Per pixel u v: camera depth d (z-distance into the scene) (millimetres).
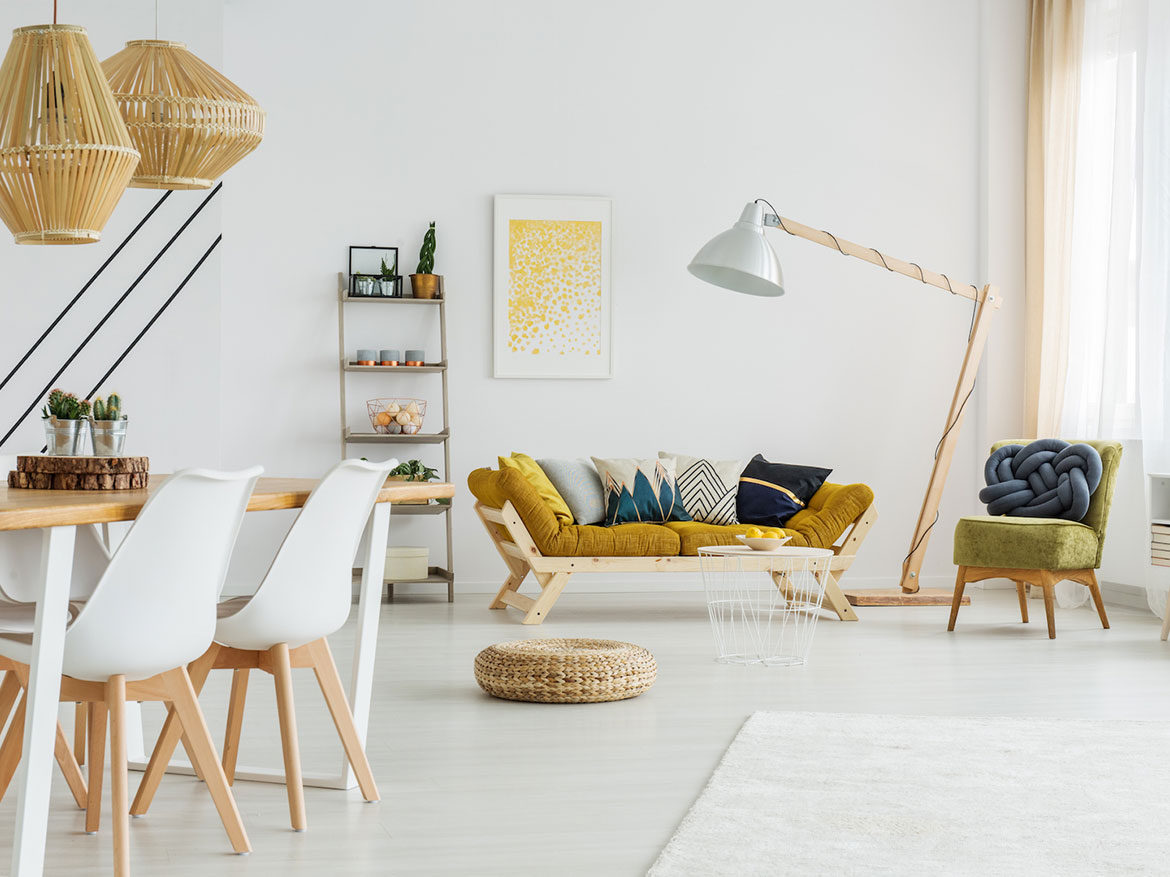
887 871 2350
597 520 6152
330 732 3580
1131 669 4602
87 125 2539
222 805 2480
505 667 4016
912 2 7371
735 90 7223
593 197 7066
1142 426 6117
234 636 2561
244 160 6781
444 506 6637
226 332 6758
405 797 2910
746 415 7230
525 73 7039
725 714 3822
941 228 7391
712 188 7203
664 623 5824
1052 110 6969
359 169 6891
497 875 2371
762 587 7105
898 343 7348
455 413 6965
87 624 2141
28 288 5879
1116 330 6363
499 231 6977
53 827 2680
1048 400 6949
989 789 2936
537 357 7023
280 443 6809
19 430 5859
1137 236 6152
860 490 6008
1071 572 5508
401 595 6805
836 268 7309
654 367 7145
